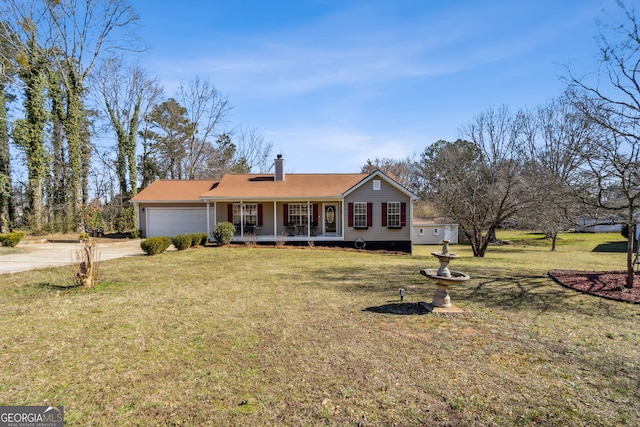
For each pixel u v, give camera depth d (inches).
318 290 303.3
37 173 885.8
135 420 109.4
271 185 777.6
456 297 278.1
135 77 1089.4
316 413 112.7
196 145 1325.0
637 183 285.7
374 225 717.9
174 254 545.0
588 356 160.6
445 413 113.0
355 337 184.1
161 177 1288.1
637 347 172.2
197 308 241.4
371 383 133.1
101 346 170.7
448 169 916.0
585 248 984.3
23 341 176.7
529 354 162.6
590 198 316.2
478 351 165.6
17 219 983.6
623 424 107.0
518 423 107.3
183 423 107.7
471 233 825.5
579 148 323.9
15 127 864.9
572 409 115.6
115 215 1053.8
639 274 365.7
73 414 112.5
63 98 933.8
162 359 155.7
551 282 343.6
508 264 512.4
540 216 641.6
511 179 706.2
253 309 240.1
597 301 265.7
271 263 477.1
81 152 967.0
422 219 1354.6
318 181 804.0
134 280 342.3
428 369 145.5
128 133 1117.1
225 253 569.6
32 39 839.7
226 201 746.8
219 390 128.2
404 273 397.7
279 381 134.9
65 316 219.1
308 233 714.8
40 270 387.9
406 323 209.0
